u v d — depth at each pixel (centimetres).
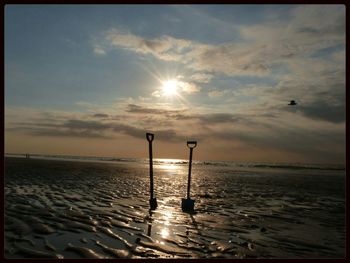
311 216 1123
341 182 2606
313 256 672
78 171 2711
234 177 2928
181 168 4922
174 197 1435
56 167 3022
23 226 776
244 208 1236
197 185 2034
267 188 2006
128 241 701
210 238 768
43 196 1256
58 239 688
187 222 934
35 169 2569
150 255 620
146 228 829
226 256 640
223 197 1525
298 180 2761
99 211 1014
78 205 1105
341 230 922
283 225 961
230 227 898
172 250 659
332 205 1389
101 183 1855
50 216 901
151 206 1120
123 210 1055
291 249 715
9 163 3141
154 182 2094
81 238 703
